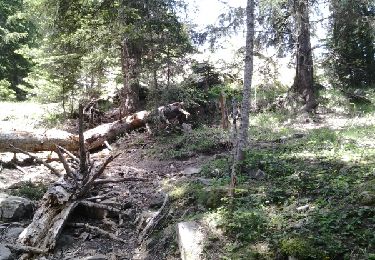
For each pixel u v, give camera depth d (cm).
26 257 637
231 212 627
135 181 959
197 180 852
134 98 1571
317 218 554
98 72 1512
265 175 787
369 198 560
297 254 476
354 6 1545
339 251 467
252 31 871
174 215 723
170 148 1236
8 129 1158
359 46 1825
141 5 1458
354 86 1861
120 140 1386
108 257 636
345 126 1252
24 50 1578
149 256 630
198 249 558
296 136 1154
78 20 1474
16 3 2381
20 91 2441
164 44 1446
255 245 538
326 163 795
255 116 1566
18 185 951
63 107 1573
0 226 733
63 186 788
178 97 1484
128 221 764
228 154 1038
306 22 1562
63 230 730
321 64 1717
